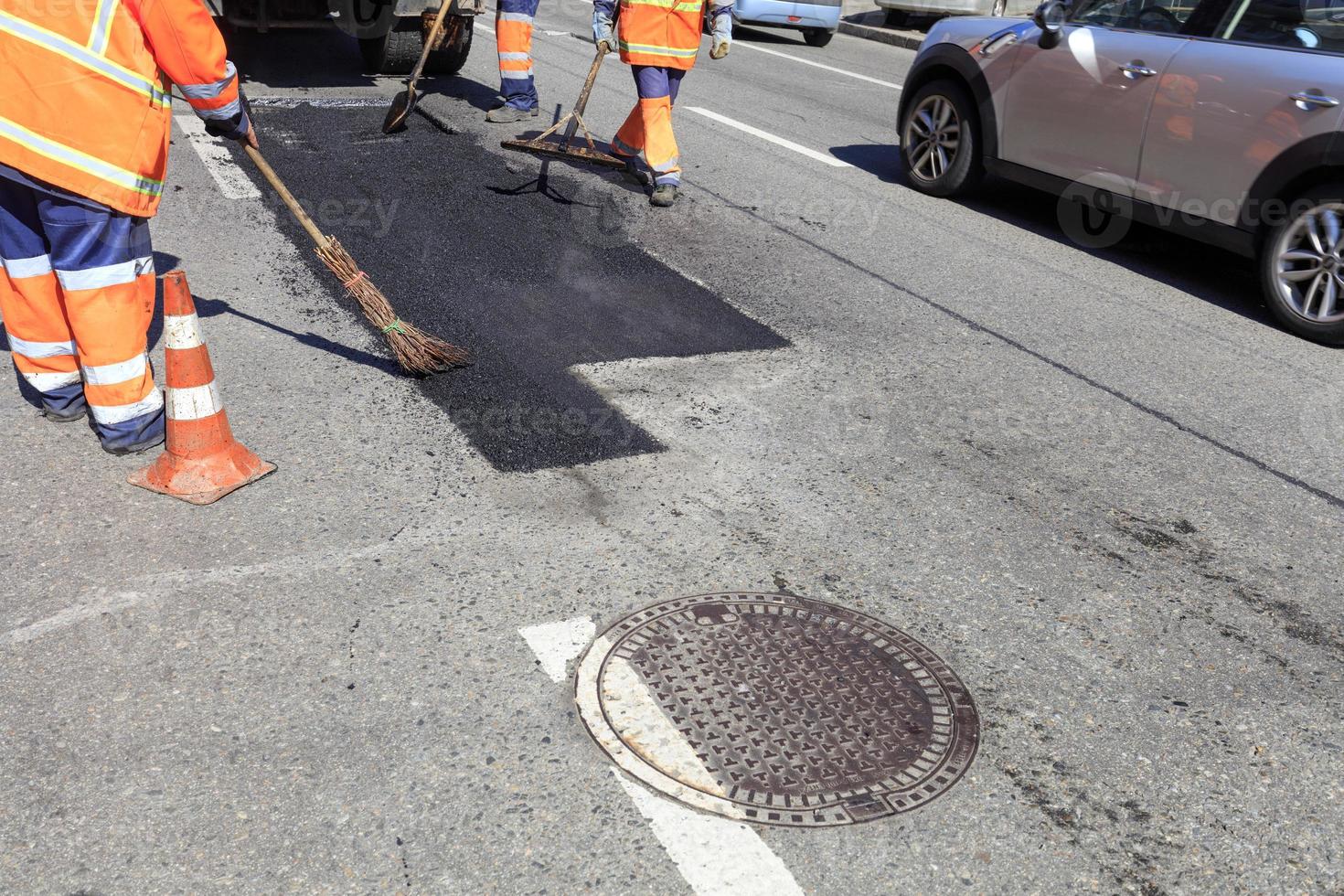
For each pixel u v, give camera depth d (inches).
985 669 122.6
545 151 255.1
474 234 242.1
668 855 95.3
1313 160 217.8
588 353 191.2
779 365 193.8
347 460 152.2
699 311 213.5
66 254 137.5
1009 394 191.2
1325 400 198.5
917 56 311.1
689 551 138.6
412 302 204.1
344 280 167.3
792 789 103.4
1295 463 175.6
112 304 141.9
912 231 276.7
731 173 312.3
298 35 436.1
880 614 130.1
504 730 107.5
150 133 136.5
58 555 127.9
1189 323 231.8
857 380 190.7
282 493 143.2
